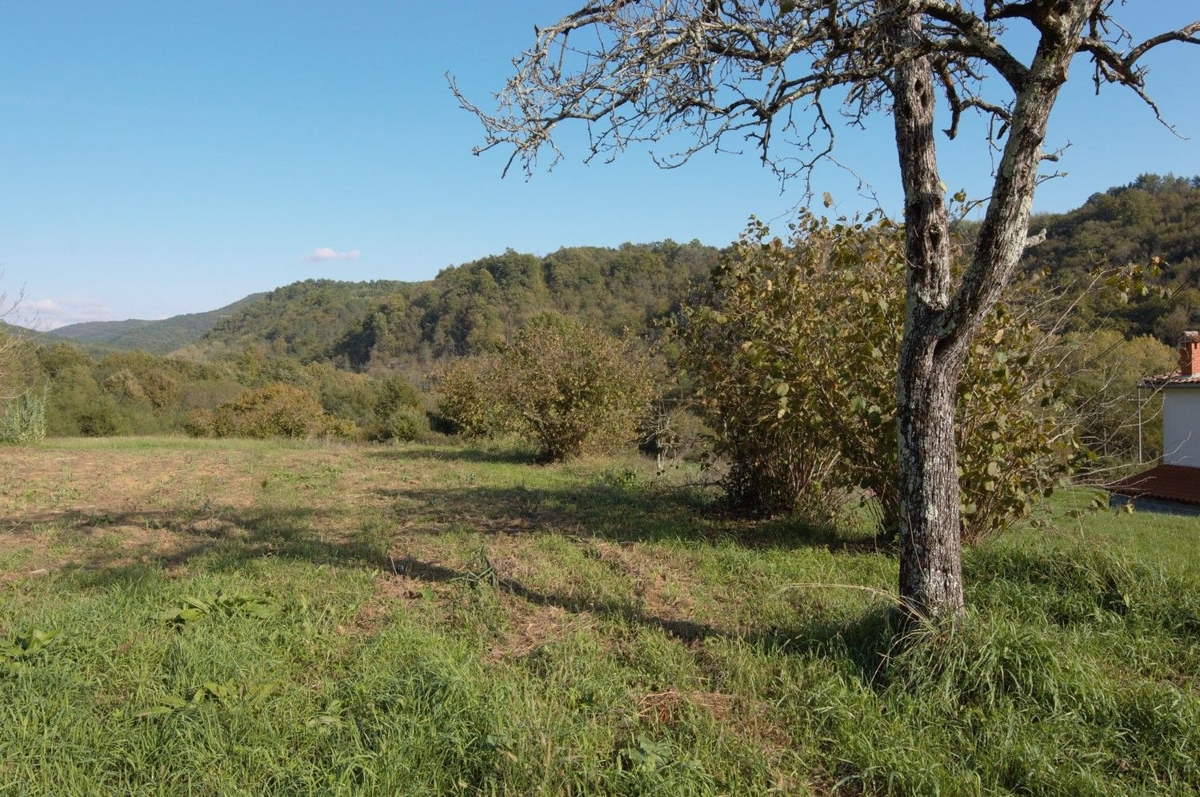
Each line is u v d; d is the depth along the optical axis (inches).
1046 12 137.1
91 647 174.6
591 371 616.7
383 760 127.4
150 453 691.4
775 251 301.0
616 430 632.4
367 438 1397.6
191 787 123.0
